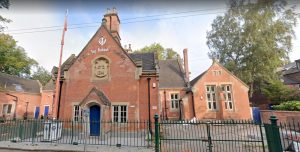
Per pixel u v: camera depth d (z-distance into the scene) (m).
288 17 26.08
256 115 22.62
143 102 15.17
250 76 26.70
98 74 15.91
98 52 16.31
